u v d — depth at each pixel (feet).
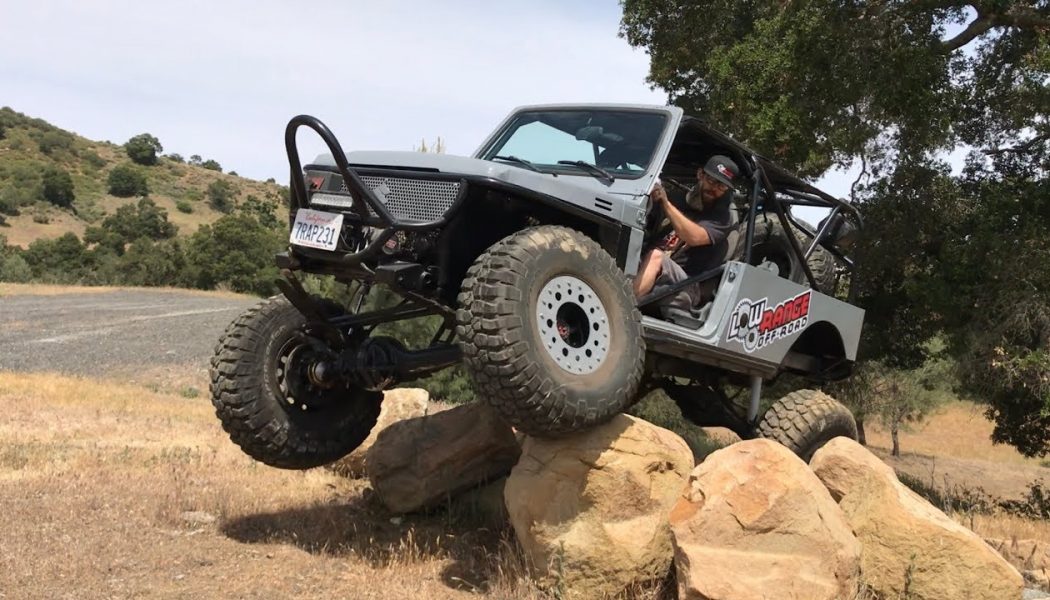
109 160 494.59
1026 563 21.76
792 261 24.82
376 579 17.07
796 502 15.01
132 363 73.20
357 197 16.01
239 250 222.28
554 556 15.70
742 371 22.95
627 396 15.84
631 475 15.64
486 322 14.38
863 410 78.07
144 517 20.83
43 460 27.94
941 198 49.88
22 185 394.93
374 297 32.53
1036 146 51.06
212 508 21.90
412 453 21.56
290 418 19.07
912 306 51.49
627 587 15.52
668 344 19.06
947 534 15.79
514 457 22.18
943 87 47.01
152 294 154.92
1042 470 108.99
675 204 23.63
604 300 16.02
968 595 15.58
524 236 15.26
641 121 20.57
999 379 46.55
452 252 16.51
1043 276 44.06
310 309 18.60
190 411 46.21
